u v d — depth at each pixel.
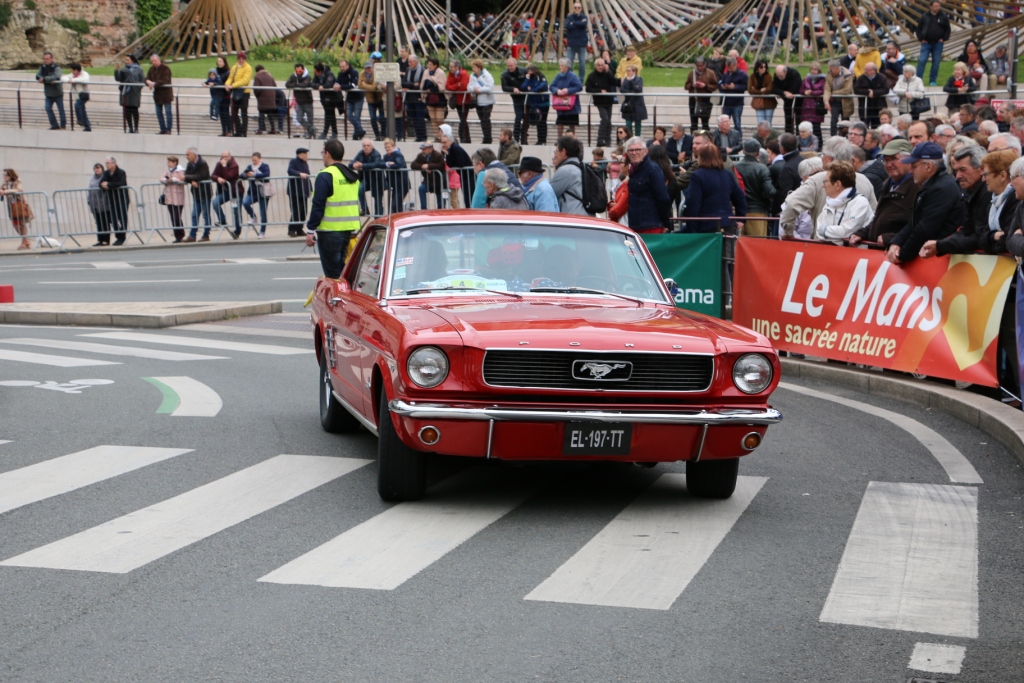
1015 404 9.09
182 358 12.71
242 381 11.16
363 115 32.22
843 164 11.43
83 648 4.55
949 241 9.74
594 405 6.30
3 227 27.72
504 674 4.30
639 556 5.79
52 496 6.95
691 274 12.76
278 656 4.47
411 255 7.53
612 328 6.53
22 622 4.84
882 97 25.95
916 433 8.85
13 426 9.02
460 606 5.04
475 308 6.95
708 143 13.24
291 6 44.38
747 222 13.84
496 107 33.50
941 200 9.89
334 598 5.14
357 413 7.63
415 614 4.94
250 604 5.06
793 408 9.95
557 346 6.25
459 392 6.26
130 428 8.95
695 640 4.65
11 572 5.51
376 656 4.47
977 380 9.54
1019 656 4.50
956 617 4.93
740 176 14.83
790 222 12.30
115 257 25.23
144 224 27.89
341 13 41.84
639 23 39.41
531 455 6.29
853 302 11.01
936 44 30.80
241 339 14.41
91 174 33.47
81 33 47.94
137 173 32.84
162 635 4.70
